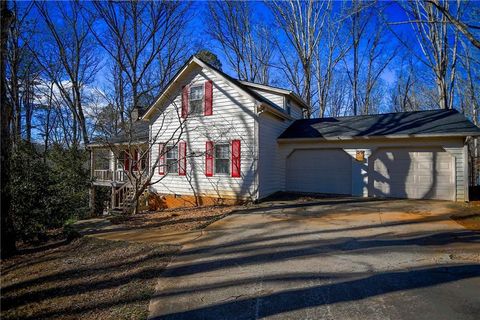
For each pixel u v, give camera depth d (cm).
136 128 1727
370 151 1148
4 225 625
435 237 585
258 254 523
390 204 973
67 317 344
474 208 871
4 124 628
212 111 1216
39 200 867
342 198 1120
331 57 2425
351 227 688
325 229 677
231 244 592
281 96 1418
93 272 483
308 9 2250
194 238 650
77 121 2528
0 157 619
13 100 1814
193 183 1255
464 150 1012
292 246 562
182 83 1299
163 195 1333
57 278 468
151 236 687
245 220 811
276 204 1047
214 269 461
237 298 362
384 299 342
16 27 1788
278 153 1302
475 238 571
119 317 334
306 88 2303
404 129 1098
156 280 431
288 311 325
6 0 629
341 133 1194
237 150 1152
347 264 456
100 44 1930
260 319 312
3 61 621
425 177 1078
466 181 1006
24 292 421
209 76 1228
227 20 2605
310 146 1259
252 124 1124
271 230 689
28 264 559
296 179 1298
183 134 1287
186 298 369
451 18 723
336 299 347
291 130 1366
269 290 378
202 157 1235
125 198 1424
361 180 1164
